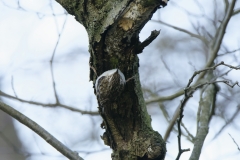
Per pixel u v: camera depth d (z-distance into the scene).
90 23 4.66
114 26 4.45
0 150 11.02
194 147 6.49
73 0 4.81
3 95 8.53
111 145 5.07
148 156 4.84
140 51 4.66
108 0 4.62
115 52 4.62
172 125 7.98
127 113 4.89
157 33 4.59
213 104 8.02
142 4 4.29
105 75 4.72
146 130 4.96
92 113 8.77
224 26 8.80
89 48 4.77
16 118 5.54
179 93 8.88
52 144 5.46
